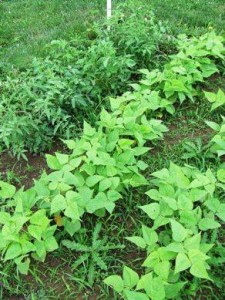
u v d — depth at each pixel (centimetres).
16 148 353
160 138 361
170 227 288
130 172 318
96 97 405
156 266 245
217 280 259
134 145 353
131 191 319
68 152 366
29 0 661
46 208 294
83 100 381
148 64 448
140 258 280
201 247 256
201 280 261
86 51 442
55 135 375
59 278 275
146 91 386
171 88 391
